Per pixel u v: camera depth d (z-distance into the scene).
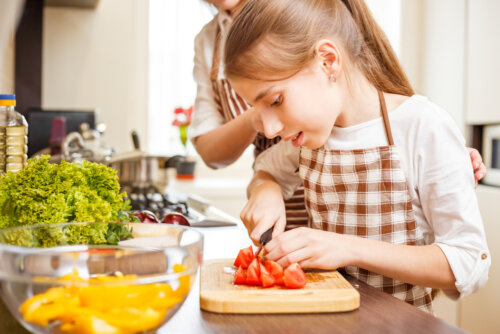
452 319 2.75
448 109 3.32
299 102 0.89
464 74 3.11
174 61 3.80
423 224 1.07
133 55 3.65
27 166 0.92
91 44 3.56
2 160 1.09
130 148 3.69
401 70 1.10
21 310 0.57
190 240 0.70
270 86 0.88
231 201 3.26
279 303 0.71
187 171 3.58
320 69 0.91
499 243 2.44
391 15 3.92
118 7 3.60
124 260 0.59
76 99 3.56
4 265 0.57
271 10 0.89
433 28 3.58
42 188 0.89
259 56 0.87
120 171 2.14
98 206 0.91
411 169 1.04
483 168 1.10
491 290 2.48
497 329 2.43
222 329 0.65
